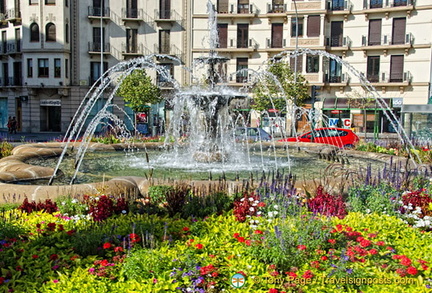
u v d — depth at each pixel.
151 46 43.41
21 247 5.20
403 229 6.18
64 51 40.88
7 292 4.21
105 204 6.55
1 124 45.97
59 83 41.06
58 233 5.60
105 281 4.49
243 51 42.81
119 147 17.38
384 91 40.78
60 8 40.47
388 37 40.34
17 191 7.39
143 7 43.03
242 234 5.73
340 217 6.47
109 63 43.00
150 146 18.20
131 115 42.38
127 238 5.45
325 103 41.72
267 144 18.69
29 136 36.00
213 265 4.80
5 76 44.84
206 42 43.09
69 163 13.38
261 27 42.81
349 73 41.44
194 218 6.44
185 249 5.18
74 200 6.77
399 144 17.55
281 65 36.03
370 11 40.25
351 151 15.80
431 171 9.54
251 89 39.84
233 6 42.72
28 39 40.91
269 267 4.75
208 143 13.46
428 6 38.94
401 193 7.61
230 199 7.05
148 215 6.61
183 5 42.94
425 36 39.34
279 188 7.14
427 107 21.77
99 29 42.72
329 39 41.72
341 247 5.37
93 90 42.44
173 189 7.28
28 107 42.12
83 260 4.93
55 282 4.43
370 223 6.21
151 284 4.34
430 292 4.33
